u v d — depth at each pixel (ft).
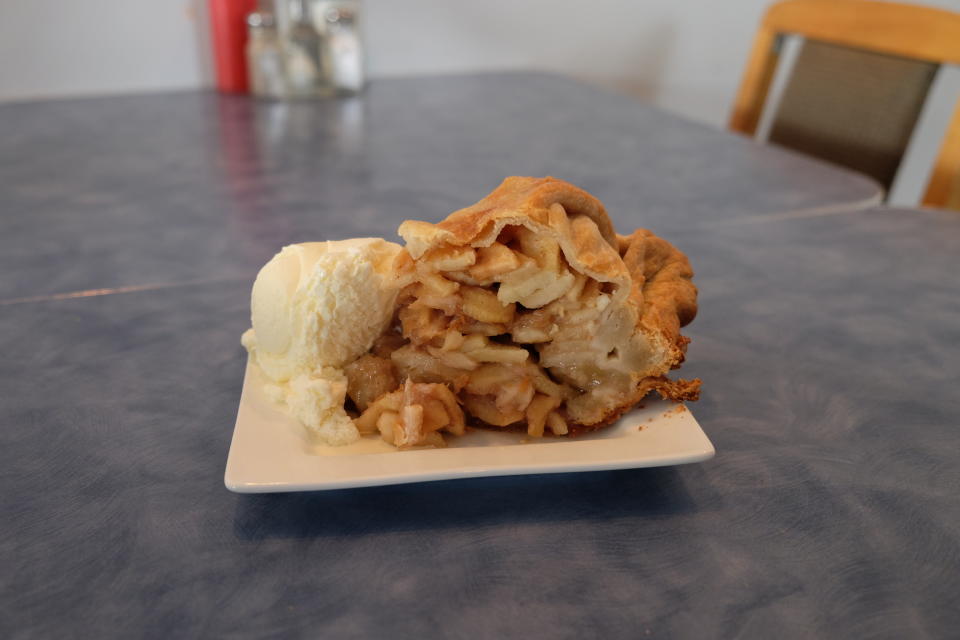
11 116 3.05
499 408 1.25
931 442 1.31
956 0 4.33
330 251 1.27
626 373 1.26
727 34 4.21
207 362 1.47
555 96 3.44
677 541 1.09
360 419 1.23
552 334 1.26
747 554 1.07
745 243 2.03
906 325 1.67
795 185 2.44
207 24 3.43
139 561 1.03
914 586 1.03
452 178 2.42
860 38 2.86
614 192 2.34
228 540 1.07
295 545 1.06
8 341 1.52
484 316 1.23
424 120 3.04
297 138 2.80
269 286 1.27
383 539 1.08
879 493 1.19
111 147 2.70
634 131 2.96
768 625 0.97
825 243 2.04
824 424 1.35
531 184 1.30
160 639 0.93
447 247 1.21
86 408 1.33
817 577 1.04
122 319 1.61
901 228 2.15
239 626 0.95
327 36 3.29
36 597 0.98
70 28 3.29
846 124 2.91
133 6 3.32
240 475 1.07
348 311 1.26
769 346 1.57
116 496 1.14
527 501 1.15
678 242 2.02
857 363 1.53
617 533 1.10
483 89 3.53
